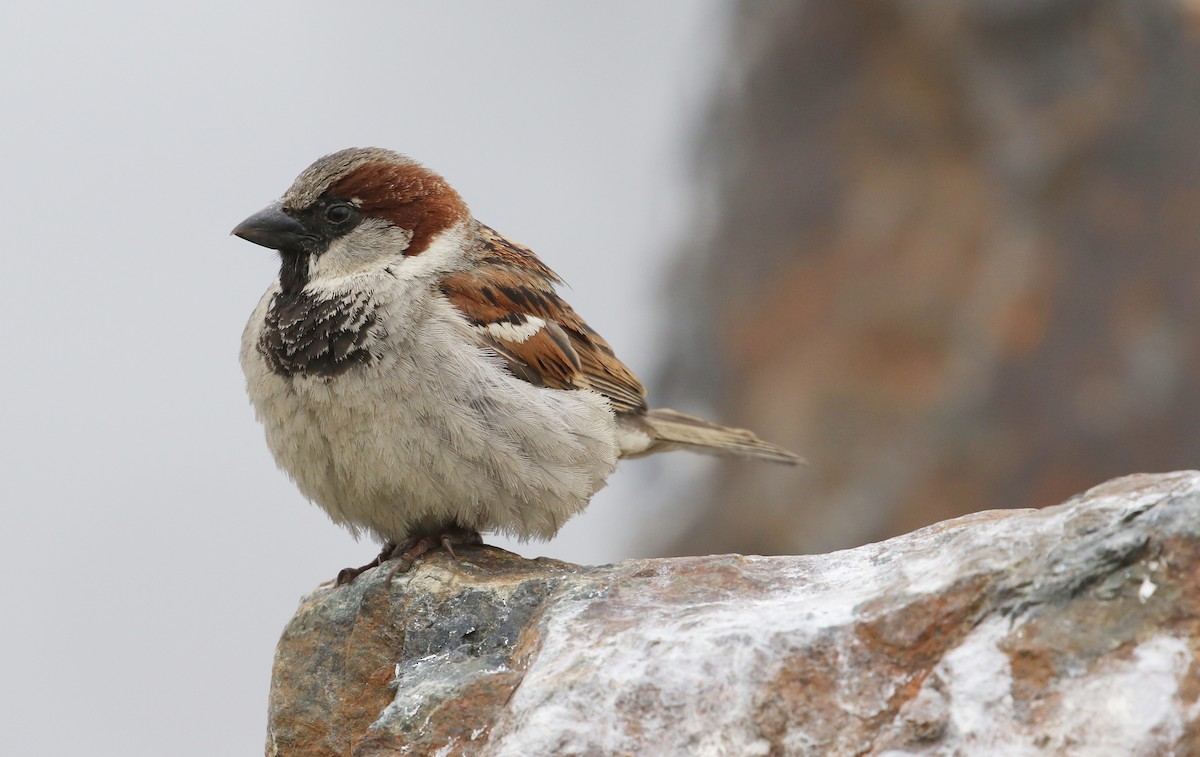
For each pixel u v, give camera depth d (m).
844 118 19.34
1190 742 5.91
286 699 8.77
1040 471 17.06
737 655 6.80
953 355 17.83
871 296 18.44
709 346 19.50
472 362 9.84
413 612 8.55
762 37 20.34
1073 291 17.56
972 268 18.08
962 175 18.53
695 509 19.14
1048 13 18.20
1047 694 6.21
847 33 19.55
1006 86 18.36
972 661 6.40
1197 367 16.97
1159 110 17.91
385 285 10.05
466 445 9.77
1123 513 6.61
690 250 20.31
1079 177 17.95
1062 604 6.41
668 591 7.71
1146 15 18.11
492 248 10.96
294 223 10.47
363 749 7.50
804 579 7.56
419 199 10.57
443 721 7.45
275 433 10.11
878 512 17.45
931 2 18.72
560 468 10.16
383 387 9.71
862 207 18.91
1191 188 17.62
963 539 6.99
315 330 9.90
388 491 9.91
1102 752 5.98
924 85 18.86
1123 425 16.92
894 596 6.81
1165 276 17.36
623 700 6.80
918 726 6.32
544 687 7.00
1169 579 6.27
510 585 8.34
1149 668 6.11
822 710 6.57
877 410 17.98
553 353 10.62
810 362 18.55
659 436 12.11
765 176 19.80
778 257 19.34
